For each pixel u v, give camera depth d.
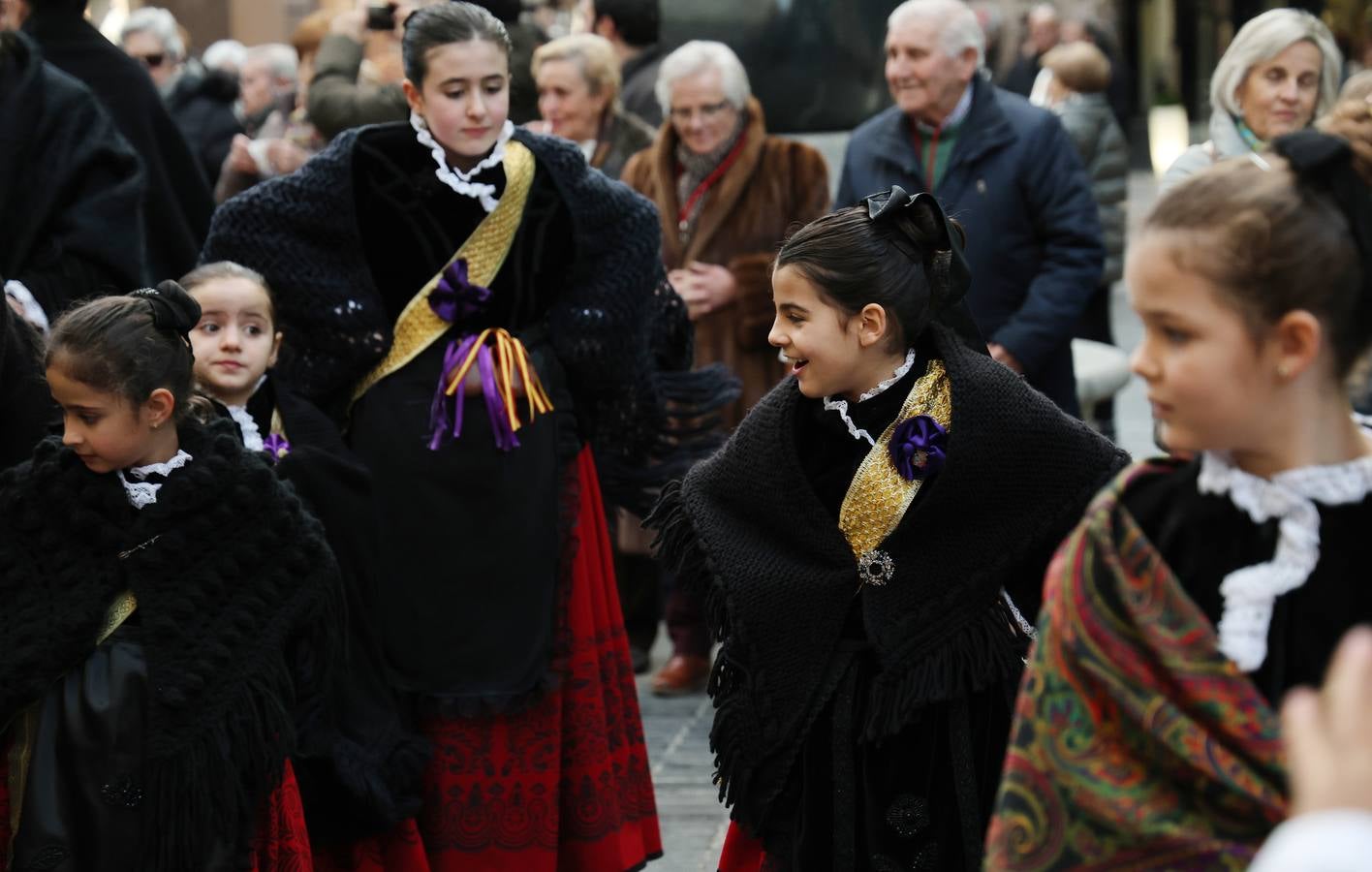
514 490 10.30
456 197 10.34
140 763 7.94
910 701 7.67
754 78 19.75
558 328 10.68
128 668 8.00
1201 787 4.75
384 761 9.77
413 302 10.38
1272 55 11.59
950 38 13.82
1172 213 4.87
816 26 19.66
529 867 10.22
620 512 15.34
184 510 8.14
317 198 10.24
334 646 8.70
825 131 20.14
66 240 12.30
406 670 10.17
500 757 10.21
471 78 10.17
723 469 8.20
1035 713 5.00
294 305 10.26
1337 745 3.32
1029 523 7.77
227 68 23.84
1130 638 4.91
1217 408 4.84
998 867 4.96
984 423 7.67
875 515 7.84
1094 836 4.84
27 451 9.59
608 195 10.75
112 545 8.08
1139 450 22.77
